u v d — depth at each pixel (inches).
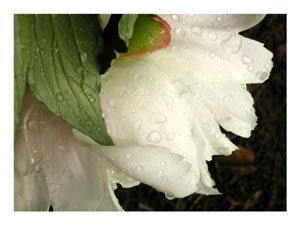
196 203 16.6
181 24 7.1
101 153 6.4
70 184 6.7
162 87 6.8
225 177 16.9
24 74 5.5
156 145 6.5
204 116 7.1
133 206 16.5
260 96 17.1
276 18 17.1
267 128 17.1
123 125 6.6
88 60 5.9
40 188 6.8
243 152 16.9
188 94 7.0
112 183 7.2
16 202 6.7
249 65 7.3
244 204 16.8
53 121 6.7
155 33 6.8
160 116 6.7
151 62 6.9
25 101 6.6
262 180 17.0
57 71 5.8
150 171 6.3
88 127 5.9
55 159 6.7
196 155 6.9
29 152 6.7
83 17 5.9
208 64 7.1
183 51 7.0
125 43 5.9
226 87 7.2
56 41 5.8
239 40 7.4
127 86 6.7
